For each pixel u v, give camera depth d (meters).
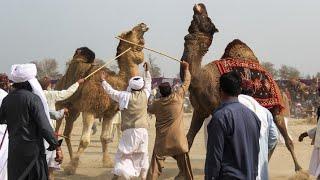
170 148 9.12
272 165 13.69
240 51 11.30
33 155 6.59
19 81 6.90
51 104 9.09
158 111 9.22
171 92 9.36
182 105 9.30
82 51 12.00
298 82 38.22
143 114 9.77
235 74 5.80
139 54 11.85
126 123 9.73
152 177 9.17
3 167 7.91
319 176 9.04
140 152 9.75
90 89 11.55
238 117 5.56
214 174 5.45
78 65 11.85
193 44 10.57
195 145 19.81
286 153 16.27
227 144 5.54
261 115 7.18
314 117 32.44
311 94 37.66
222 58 11.47
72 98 11.98
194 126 11.23
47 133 6.55
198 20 10.66
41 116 6.57
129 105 9.68
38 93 7.24
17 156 6.59
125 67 11.88
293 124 30.88
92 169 12.37
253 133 5.65
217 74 10.66
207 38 10.66
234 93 5.75
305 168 13.28
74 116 12.62
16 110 6.61
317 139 9.17
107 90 9.95
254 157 5.65
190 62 10.46
